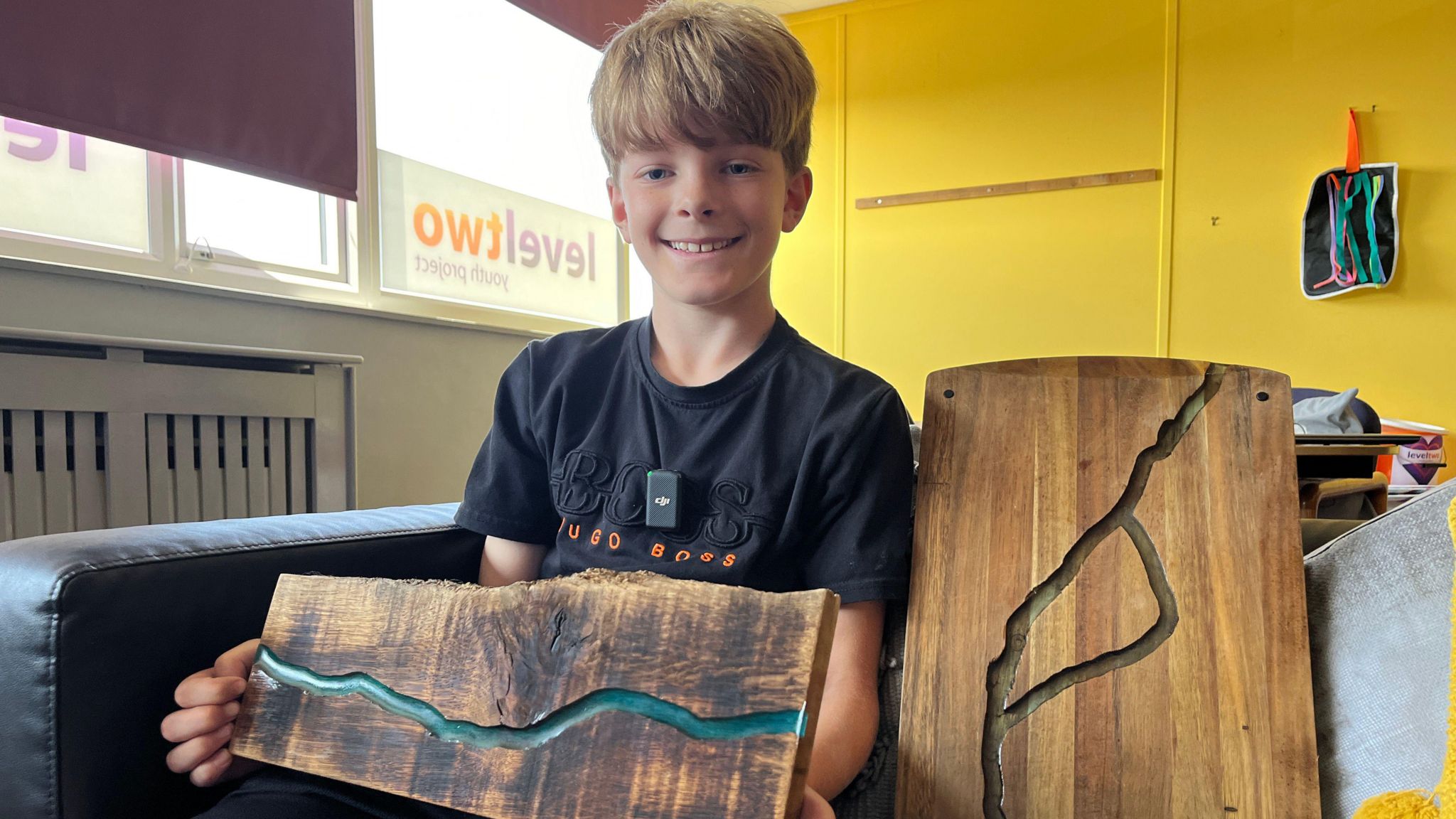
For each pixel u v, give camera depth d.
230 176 1.93
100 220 1.68
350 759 0.55
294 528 0.77
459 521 0.83
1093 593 0.67
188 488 1.52
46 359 1.30
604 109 0.75
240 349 1.58
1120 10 3.43
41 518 1.31
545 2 2.69
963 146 3.71
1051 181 3.55
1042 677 0.66
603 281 3.32
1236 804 0.59
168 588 0.63
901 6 3.78
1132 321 3.47
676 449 0.74
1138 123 3.43
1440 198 3.06
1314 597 0.65
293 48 1.92
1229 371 0.71
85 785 0.58
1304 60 3.19
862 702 0.63
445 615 0.55
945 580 0.71
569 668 0.50
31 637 0.57
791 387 0.74
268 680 0.60
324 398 1.80
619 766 0.47
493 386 2.60
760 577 0.70
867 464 0.71
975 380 0.77
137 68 1.60
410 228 2.44
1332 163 3.17
